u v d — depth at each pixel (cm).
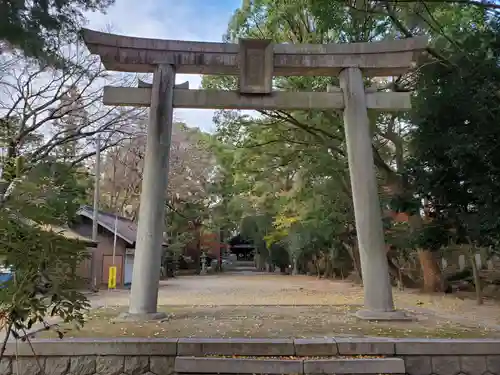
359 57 830
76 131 1465
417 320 695
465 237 1052
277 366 470
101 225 1859
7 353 491
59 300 349
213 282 2500
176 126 2612
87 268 1634
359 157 791
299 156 1582
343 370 471
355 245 2247
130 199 2750
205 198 3234
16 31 431
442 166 892
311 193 1836
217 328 610
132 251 2030
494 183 774
